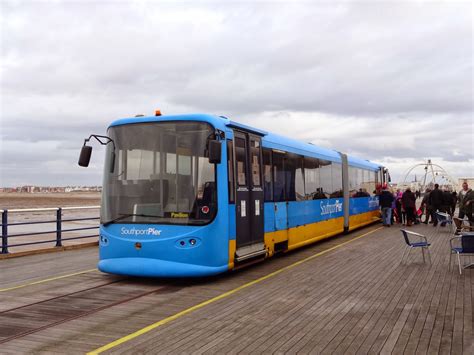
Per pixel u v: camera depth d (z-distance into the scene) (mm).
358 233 20781
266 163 11891
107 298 8219
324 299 8008
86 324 6617
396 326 6391
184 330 6262
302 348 5523
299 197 14156
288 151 13531
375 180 26234
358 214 21672
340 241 17469
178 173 9422
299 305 7594
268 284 9344
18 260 13016
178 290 8836
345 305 7582
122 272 9453
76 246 15766
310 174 15383
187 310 7316
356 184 21578
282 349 5492
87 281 9812
